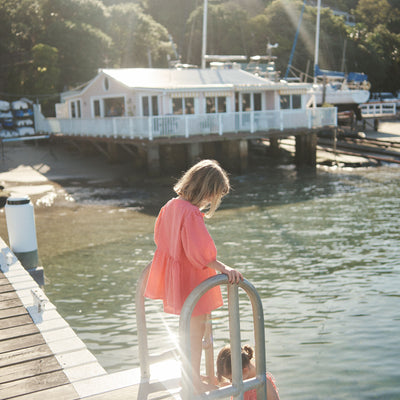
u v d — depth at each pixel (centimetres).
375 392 559
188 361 259
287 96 2948
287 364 630
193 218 267
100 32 4725
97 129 2748
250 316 789
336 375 597
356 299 848
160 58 5850
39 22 4950
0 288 640
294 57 7344
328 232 1348
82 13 5069
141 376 346
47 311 545
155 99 2595
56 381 384
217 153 2834
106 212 1748
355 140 3447
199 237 264
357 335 706
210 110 2689
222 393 273
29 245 854
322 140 3544
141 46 5662
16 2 4862
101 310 834
